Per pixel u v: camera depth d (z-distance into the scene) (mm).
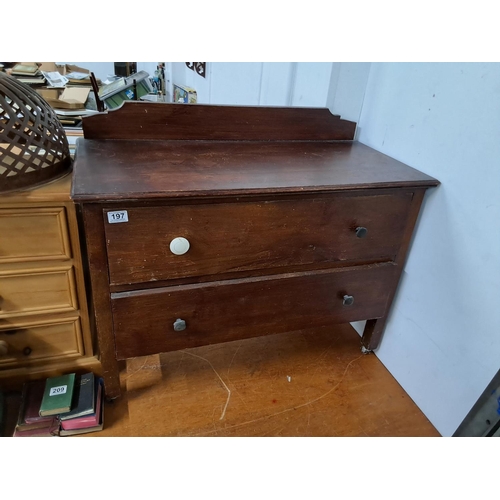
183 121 1119
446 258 1017
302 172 985
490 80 849
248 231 933
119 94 1964
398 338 1221
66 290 964
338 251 1056
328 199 962
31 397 1002
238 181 885
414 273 1134
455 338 1009
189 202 849
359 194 984
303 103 1445
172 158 997
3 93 812
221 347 1312
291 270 1049
